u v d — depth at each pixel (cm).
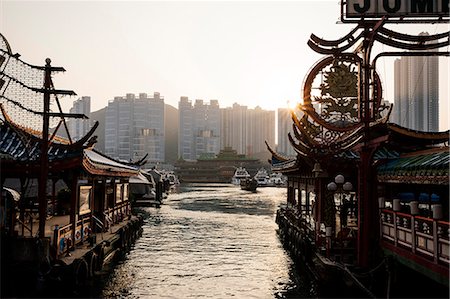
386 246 1570
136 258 2556
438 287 1482
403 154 1848
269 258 2578
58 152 1781
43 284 1594
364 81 1694
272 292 1858
